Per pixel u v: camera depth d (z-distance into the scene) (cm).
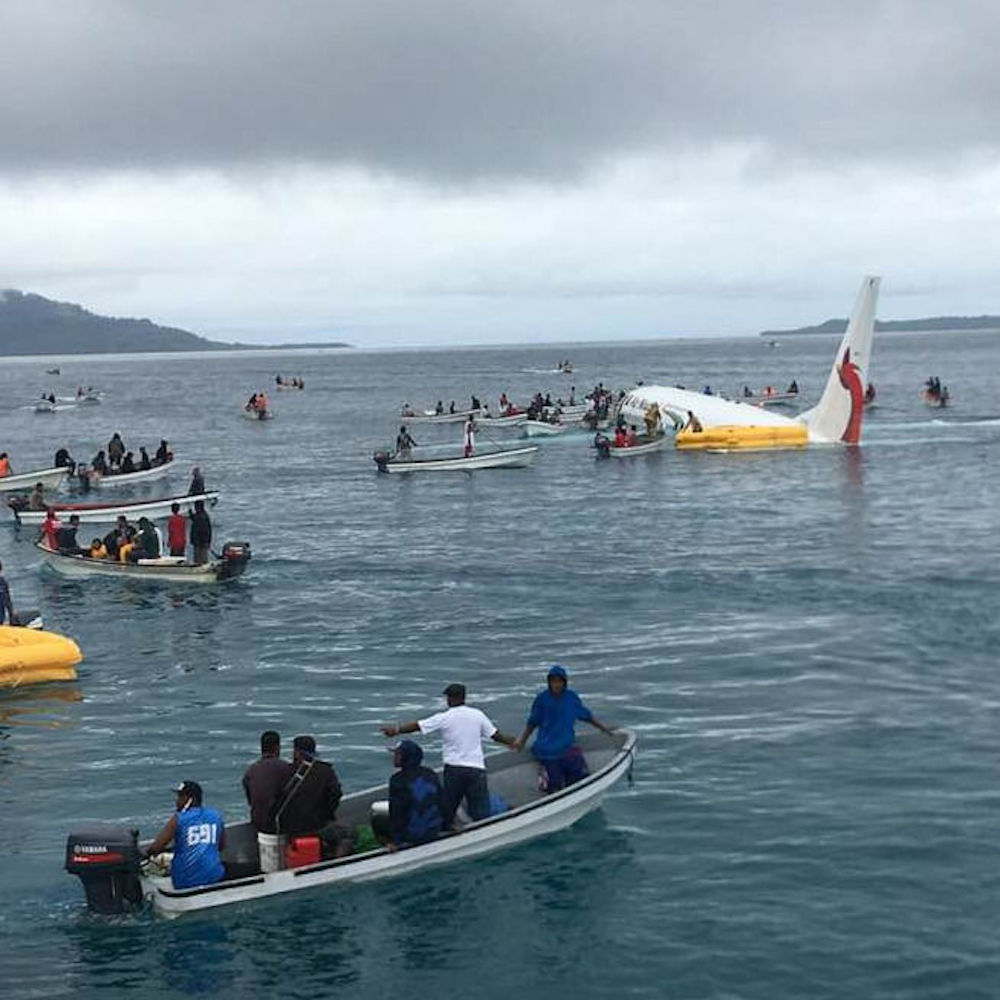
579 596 2875
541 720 1527
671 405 7119
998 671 2145
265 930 1273
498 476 5522
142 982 1182
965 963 1169
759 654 2298
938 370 16650
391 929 1270
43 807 1619
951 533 3597
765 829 1489
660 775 1683
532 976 1176
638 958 1202
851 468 5416
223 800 1633
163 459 5822
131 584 3150
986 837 1443
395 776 1403
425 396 13700
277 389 16100
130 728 1955
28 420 11019
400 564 3369
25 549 3869
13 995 1162
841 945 1210
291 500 4888
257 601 2919
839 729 1855
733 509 4244
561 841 1467
